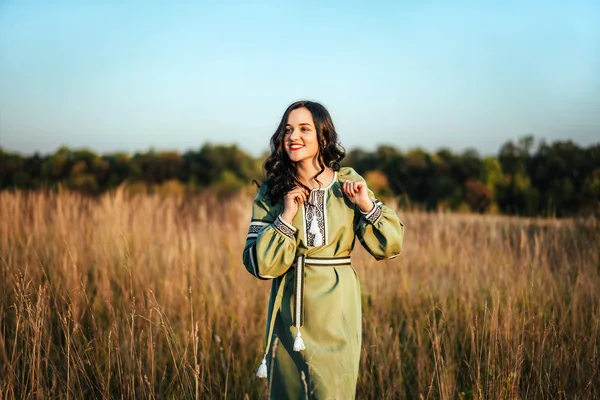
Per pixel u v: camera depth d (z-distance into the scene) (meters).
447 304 4.94
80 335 4.14
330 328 2.75
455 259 5.92
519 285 4.59
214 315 4.93
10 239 6.12
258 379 4.00
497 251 5.84
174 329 4.52
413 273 5.70
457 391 3.62
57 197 7.68
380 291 5.25
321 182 2.91
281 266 2.75
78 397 3.55
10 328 4.35
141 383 3.43
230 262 5.91
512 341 3.65
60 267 5.17
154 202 8.45
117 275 5.59
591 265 5.23
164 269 5.78
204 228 7.36
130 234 6.34
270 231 2.76
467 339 4.34
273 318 2.83
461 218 7.59
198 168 16.19
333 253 2.85
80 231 6.55
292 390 2.77
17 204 7.06
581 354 3.90
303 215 2.84
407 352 4.32
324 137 2.89
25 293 3.74
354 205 2.90
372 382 3.80
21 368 3.79
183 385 3.50
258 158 16.56
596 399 3.37
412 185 13.42
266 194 2.95
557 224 6.51
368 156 15.70
